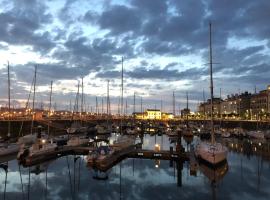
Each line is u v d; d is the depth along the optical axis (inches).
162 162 1856.5
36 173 1549.0
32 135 2491.4
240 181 1355.8
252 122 4751.5
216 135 3521.2
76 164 1792.6
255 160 1919.3
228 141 3142.2
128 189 1231.5
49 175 1501.0
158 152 1946.4
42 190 1229.7
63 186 1288.1
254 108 6953.7
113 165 1744.6
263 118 5689.0
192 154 1835.6
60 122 4261.8
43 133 3107.8
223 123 5698.8
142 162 1844.2
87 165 1622.8
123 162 1847.9
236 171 1572.3
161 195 1146.0
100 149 1646.2
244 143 2938.0
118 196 1138.7
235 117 6835.6
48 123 3558.1
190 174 1509.6
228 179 1395.2
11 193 1186.0
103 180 1393.9
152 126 5369.1
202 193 1168.2
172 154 1902.1
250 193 1162.6
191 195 1140.5
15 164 1785.2
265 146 2682.1
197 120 7175.2
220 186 1274.6
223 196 1124.5
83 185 1304.1
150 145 2824.8
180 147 1921.8
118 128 4210.1
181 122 6894.7
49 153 1934.1
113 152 1737.2
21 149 1836.9
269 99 6299.2
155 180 1390.3
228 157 2037.4
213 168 1557.6
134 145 2273.6
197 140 3378.4
